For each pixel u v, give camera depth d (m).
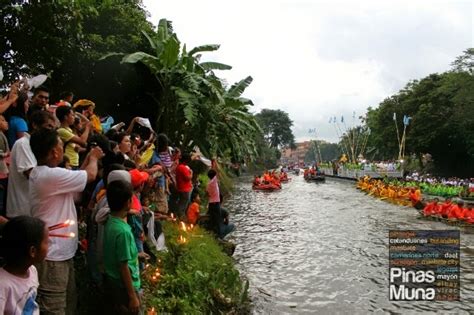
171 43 13.84
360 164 53.25
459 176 48.84
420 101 48.62
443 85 43.81
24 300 2.76
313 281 10.52
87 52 12.88
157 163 8.40
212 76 16.97
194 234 9.92
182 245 8.08
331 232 16.86
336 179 55.38
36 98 5.40
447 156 49.16
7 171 4.36
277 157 95.88
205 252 9.03
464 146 45.28
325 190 36.94
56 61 10.98
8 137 5.05
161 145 9.27
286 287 10.04
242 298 8.59
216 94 14.59
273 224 18.66
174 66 14.78
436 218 19.81
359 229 17.55
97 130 7.42
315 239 15.47
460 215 18.48
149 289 6.32
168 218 9.35
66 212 3.79
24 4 9.41
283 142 107.06
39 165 3.72
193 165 13.52
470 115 40.16
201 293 7.18
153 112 16.59
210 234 11.38
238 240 15.21
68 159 5.01
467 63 41.50
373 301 9.24
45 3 9.35
